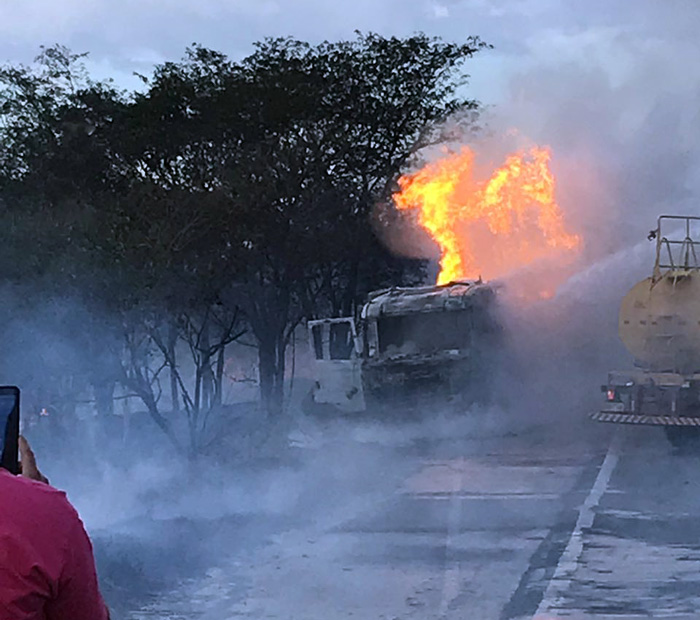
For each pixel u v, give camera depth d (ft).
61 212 45.80
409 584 29.25
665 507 42.04
